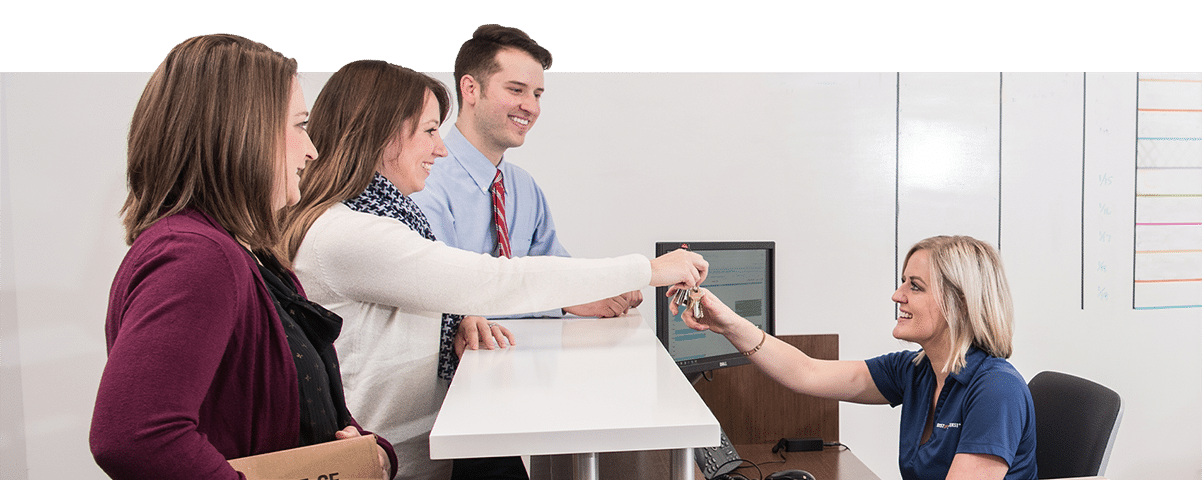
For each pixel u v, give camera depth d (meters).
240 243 0.81
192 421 0.62
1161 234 2.74
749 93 2.57
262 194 0.77
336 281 1.02
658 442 0.69
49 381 2.35
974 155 2.65
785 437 1.93
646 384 0.87
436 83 1.27
